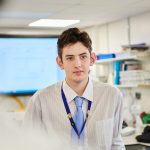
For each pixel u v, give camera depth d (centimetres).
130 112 357
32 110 131
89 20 409
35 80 425
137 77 350
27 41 423
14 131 28
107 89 138
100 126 130
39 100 132
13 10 320
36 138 29
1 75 411
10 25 428
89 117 131
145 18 370
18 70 417
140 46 351
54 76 434
